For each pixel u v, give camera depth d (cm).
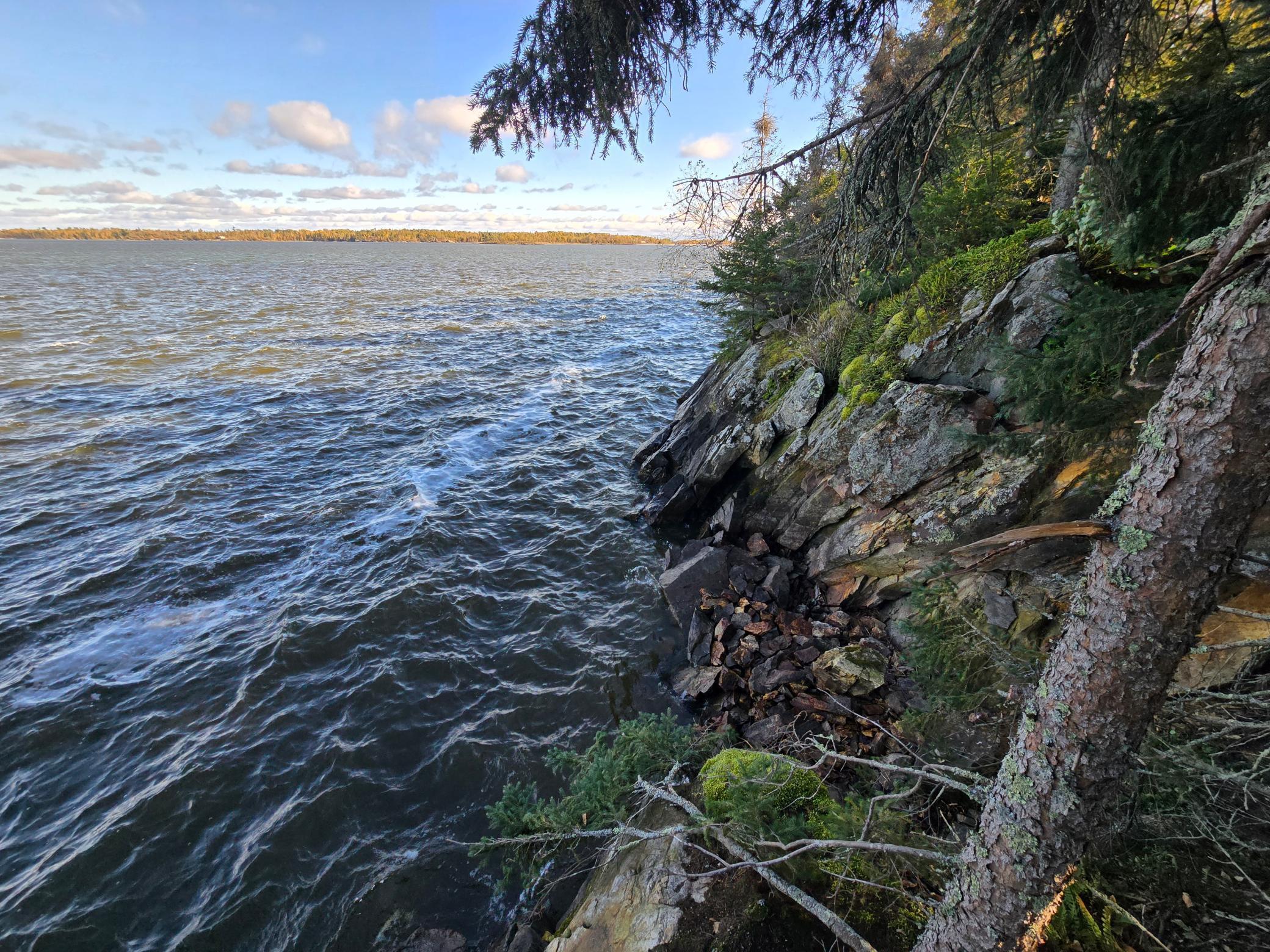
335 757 747
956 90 292
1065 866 249
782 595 965
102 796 695
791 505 1077
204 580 1110
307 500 1434
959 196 980
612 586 1131
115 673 881
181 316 4359
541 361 3030
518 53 374
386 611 1025
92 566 1141
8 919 568
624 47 354
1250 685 452
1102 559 232
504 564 1202
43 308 4731
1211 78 346
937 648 568
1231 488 197
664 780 565
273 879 605
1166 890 330
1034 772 252
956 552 271
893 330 970
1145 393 464
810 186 539
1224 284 197
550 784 715
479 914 568
